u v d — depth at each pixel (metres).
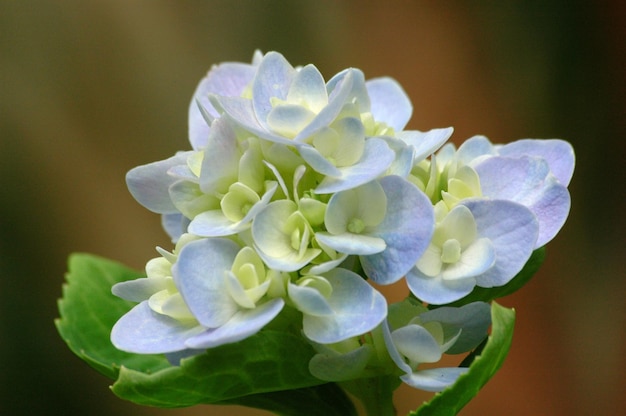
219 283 0.44
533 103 0.81
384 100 0.52
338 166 0.45
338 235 0.44
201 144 0.50
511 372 0.79
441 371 0.45
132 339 0.45
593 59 0.80
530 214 0.45
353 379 0.46
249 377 0.45
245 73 0.52
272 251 0.44
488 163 0.47
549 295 0.80
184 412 0.81
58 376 0.79
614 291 0.79
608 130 0.80
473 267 0.45
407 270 0.44
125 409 0.80
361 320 0.44
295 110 0.45
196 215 0.46
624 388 0.78
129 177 0.47
